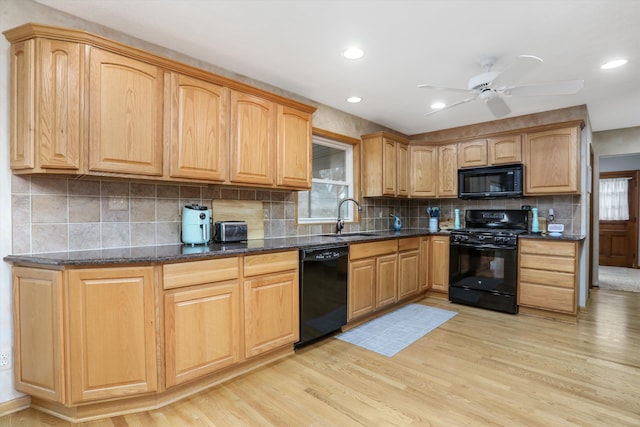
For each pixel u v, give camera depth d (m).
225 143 2.40
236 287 2.18
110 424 1.72
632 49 2.35
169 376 1.87
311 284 2.67
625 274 5.82
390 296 3.62
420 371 2.30
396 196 4.24
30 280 1.75
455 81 2.97
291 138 2.87
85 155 1.79
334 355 2.56
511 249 3.60
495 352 2.61
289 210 3.31
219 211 2.74
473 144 4.17
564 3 1.83
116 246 2.18
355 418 1.77
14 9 1.81
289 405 1.89
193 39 2.26
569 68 2.65
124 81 1.91
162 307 1.85
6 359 1.82
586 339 2.87
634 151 4.56
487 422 1.73
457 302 4.04
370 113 3.95
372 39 2.25
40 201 1.90
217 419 1.76
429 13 1.94
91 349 1.71
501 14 1.94
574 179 3.44
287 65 2.66
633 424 1.72
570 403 1.91
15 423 1.73
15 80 1.77
